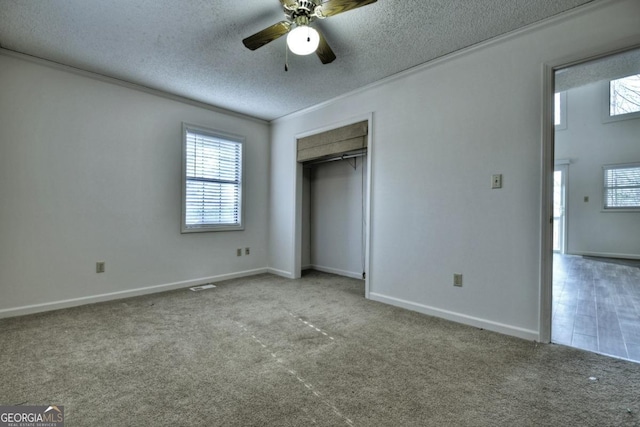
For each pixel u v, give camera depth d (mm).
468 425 1382
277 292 3654
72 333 2385
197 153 4016
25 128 2797
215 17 2232
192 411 1466
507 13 2166
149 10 2148
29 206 2822
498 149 2494
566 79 3008
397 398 1582
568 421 1411
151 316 2789
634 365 1932
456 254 2730
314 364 1938
